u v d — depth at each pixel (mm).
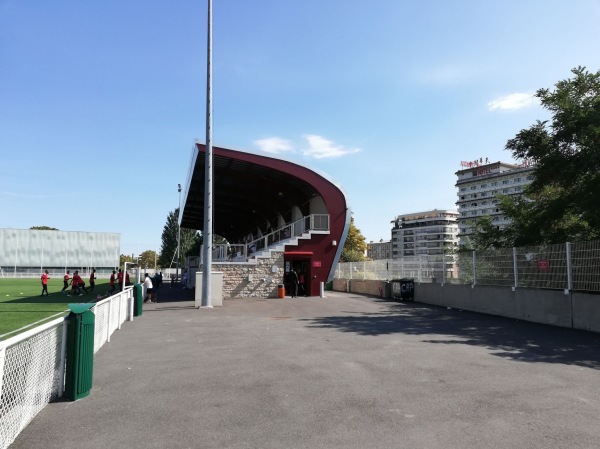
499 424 5102
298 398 6137
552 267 14461
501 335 11914
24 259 66625
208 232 21031
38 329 5219
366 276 32406
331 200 29656
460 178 158625
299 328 13367
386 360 8625
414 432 4871
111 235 71562
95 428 5066
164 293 33156
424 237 191125
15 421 4750
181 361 8633
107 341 11000
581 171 17938
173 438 4762
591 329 12625
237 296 27438
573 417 5328
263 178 31906
